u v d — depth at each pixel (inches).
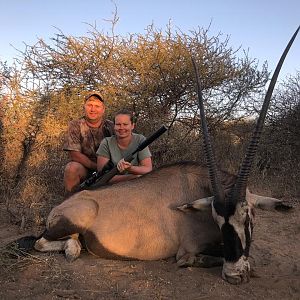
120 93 171.5
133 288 73.5
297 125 182.1
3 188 134.0
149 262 84.6
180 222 84.0
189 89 176.1
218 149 173.0
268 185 149.9
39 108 158.6
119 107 166.7
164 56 173.2
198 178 86.8
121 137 99.6
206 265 81.8
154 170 89.7
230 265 73.6
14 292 70.8
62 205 89.0
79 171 110.7
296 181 152.2
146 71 171.9
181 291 72.8
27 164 144.8
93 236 85.7
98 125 113.0
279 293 72.9
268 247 96.8
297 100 186.7
